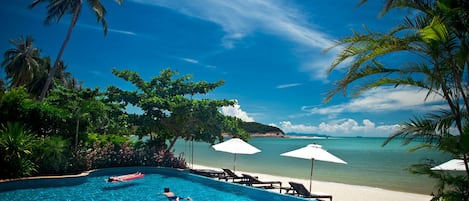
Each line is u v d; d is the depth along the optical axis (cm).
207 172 1705
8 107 1423
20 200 1092
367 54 603
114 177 1550
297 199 1150
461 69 589
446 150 574
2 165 1224
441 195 593
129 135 2172
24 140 1280
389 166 3291
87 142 1698
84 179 1477
